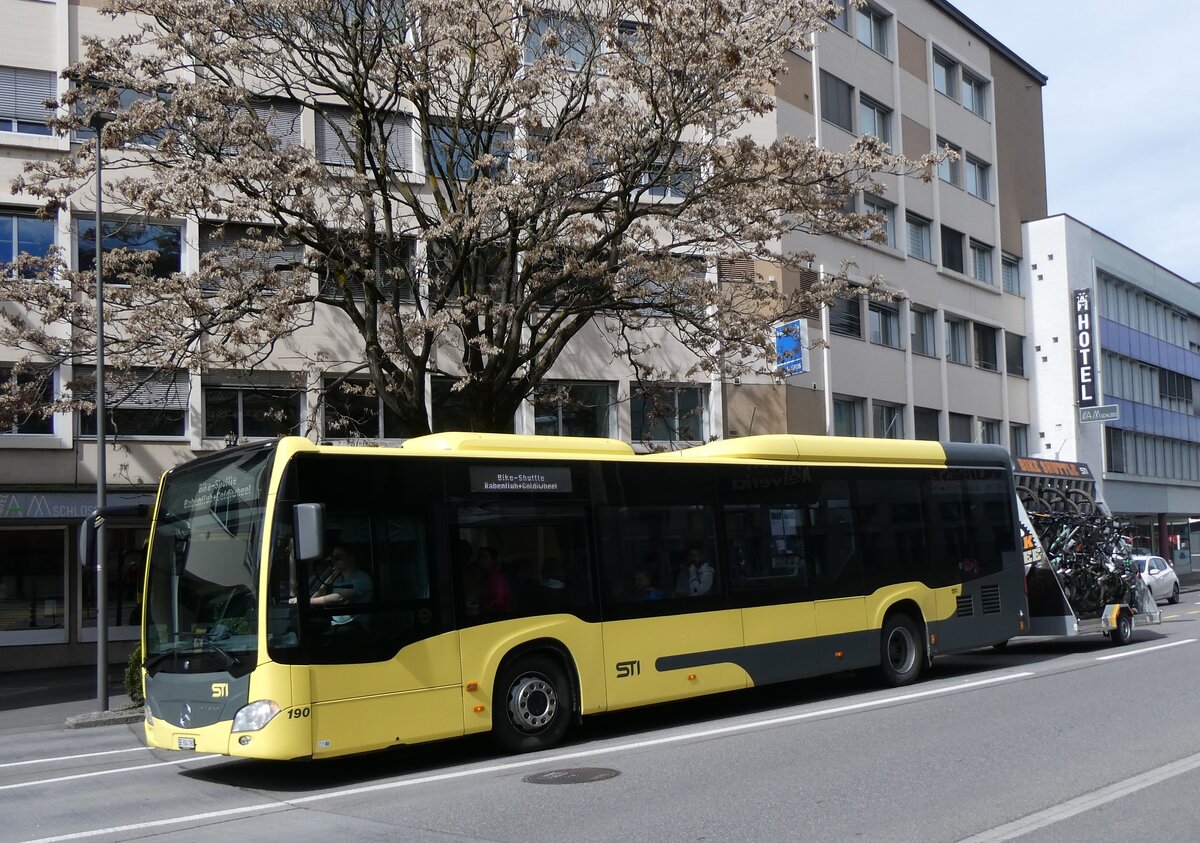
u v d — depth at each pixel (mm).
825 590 14078
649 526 12352
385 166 19344
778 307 20344
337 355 23578
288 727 9305
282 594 9523
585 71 19188
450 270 18969
